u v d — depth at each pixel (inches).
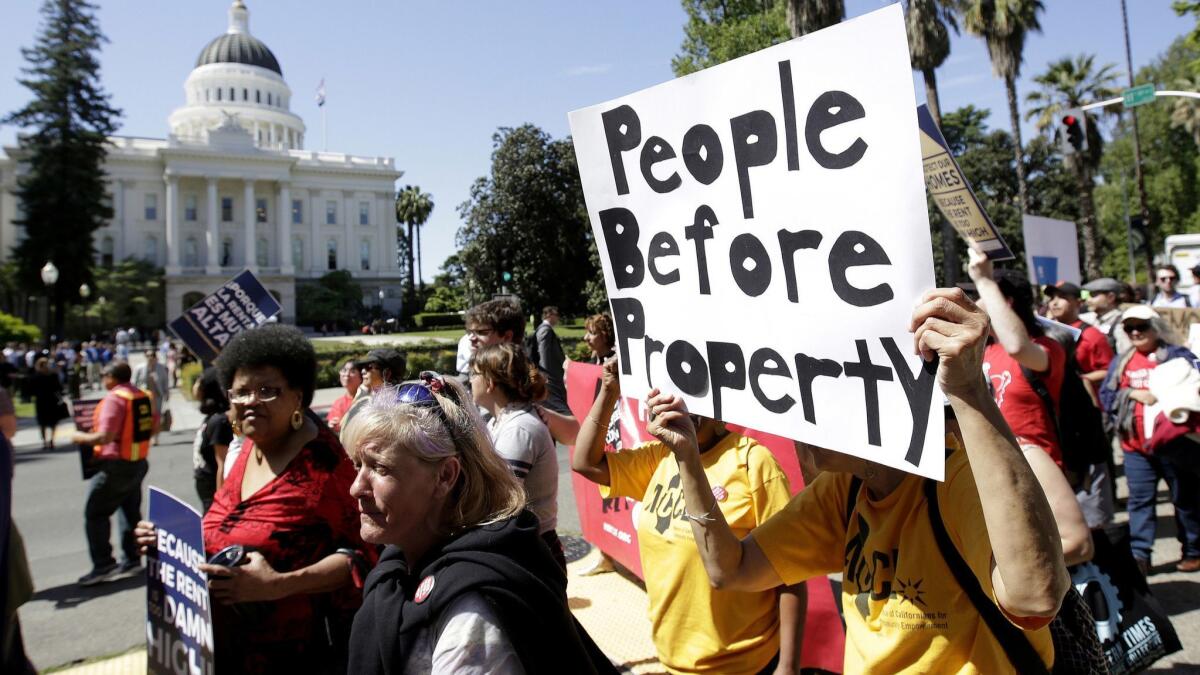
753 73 66.2
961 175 129.1
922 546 59.4
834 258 60.7
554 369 317.1
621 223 84.5
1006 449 47.8
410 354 930.1
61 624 194.4
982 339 47.8
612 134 83.7
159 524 88.0
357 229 3107.8
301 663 82.7
